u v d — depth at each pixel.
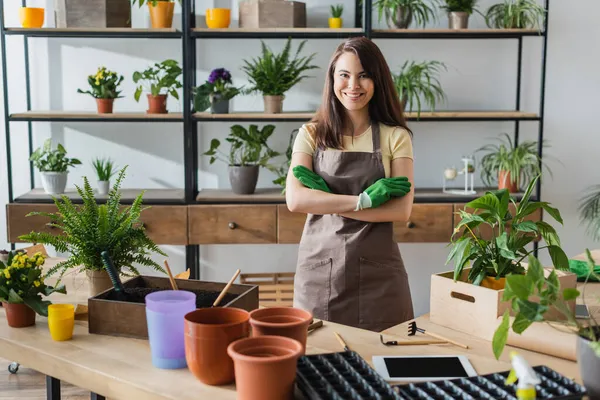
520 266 2.10
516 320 1.46
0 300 2.03
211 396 1.52
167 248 4.64
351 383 1.46
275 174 4.58
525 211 2.08
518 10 4.11
